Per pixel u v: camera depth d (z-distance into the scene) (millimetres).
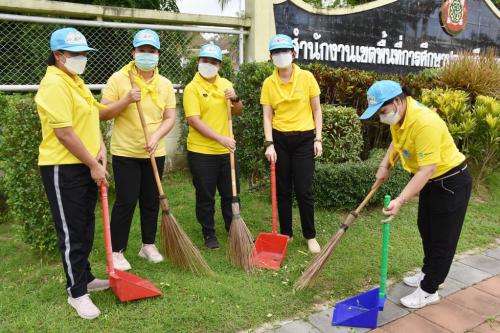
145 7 7793
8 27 5141
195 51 6020
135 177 3404
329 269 3574
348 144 5328
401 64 8148
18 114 3504
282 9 6328
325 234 4348
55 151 2703
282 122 3791
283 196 3998
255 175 5738
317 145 3828
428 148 2662
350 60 7320
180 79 5926
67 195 2732
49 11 5031
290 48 3623
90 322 2803
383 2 7582
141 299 3039
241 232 3596
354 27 7242
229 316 2879
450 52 9000
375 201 5008
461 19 8984
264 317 2898
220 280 3352
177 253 3463
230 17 5988
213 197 3943
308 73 3814
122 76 3307
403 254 3889
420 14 8234
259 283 3320
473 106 6062
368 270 3582
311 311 3006
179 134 5984
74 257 2809
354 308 2984
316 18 6746
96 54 5594
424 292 3084
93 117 2838
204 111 3758
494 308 3102
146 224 3631
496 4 13266
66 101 2596
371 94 2693
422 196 3068
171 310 2930
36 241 3602
